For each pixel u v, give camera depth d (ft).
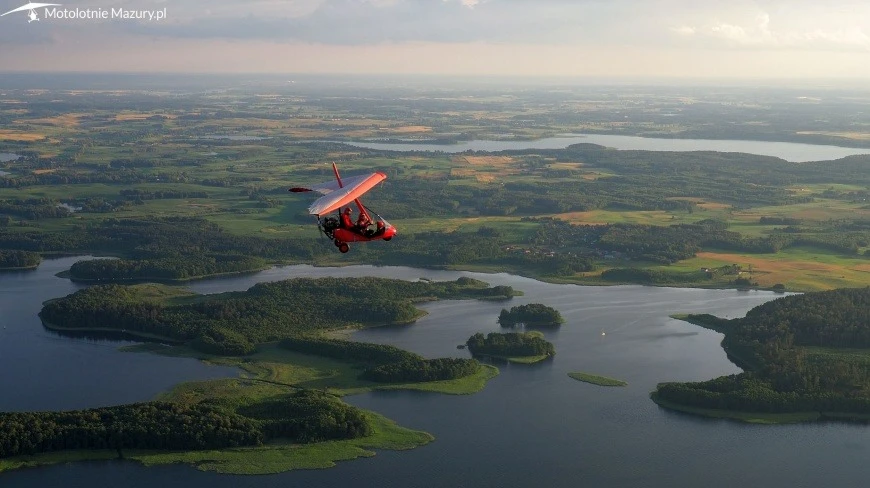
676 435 625.82
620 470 579.07
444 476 566.36
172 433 589.73
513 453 595.88
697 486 562.25
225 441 591.78
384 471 569.23
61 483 548.72
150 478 555.69
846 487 562.66
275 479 556.92
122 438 588.50
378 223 291.58
